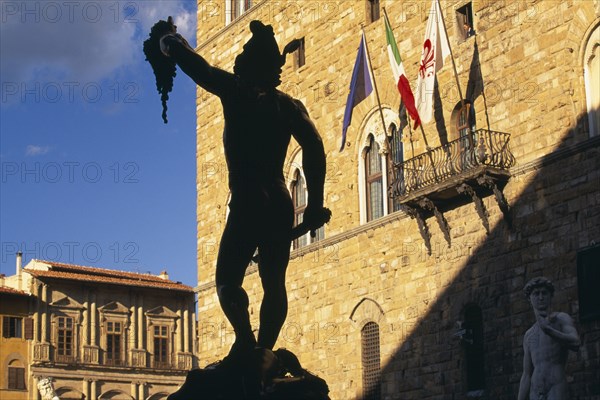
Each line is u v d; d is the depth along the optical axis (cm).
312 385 1144
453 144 3797
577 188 3322
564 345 1705
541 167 3447
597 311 3172
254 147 1194
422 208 3822
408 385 3859
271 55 1225
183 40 1198
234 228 1188
